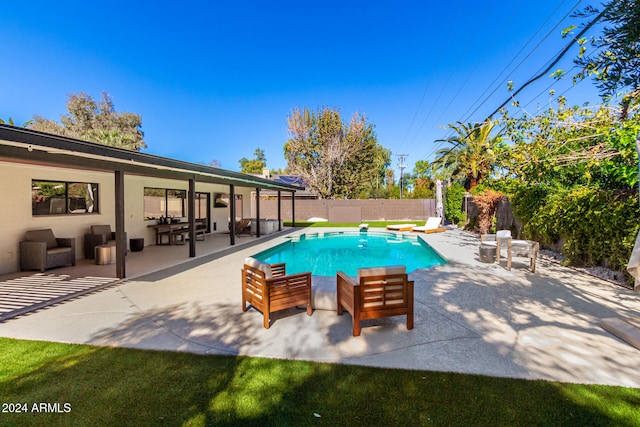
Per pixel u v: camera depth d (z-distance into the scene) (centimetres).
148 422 213
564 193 764
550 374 268
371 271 350
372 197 3588
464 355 304
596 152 570
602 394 239
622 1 427
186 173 816
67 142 427
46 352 314
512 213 1115
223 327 378
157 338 347
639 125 478
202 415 220
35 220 727
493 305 450
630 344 323
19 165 691
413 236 1395
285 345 329
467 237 1313
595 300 469
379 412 221
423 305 452
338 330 367
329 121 2773
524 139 708
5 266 665
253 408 227
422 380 261
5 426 210
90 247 835
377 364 288
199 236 1377
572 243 702
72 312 432
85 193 869
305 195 2673
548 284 559
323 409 225
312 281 506
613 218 577
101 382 261
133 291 537
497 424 208
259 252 967
